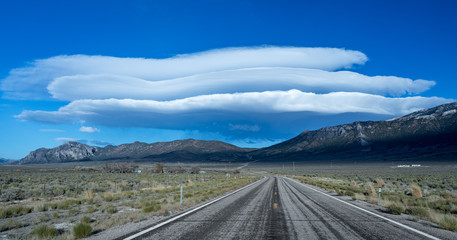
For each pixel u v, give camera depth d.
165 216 12.66
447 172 76.25
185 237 8.67
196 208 15.31
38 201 20.28
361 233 9.30
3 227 10.45
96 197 21.19
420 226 10.45
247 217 12.37
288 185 37.03
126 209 15.73
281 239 8.51
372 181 46.28
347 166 164.88
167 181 46.12
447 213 14.12
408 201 17.91
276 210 14.55
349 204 17.19
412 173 72.94
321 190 28.64
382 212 13.95
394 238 8.66
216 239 8.45
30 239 8.64
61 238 8.64
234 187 31.14
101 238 8.51
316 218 12.14
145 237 8.64
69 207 16.48
